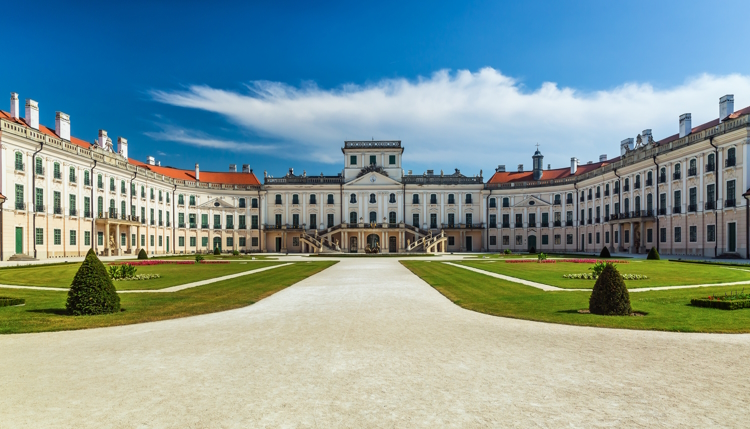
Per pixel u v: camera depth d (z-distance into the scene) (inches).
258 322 525.3
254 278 1051.3
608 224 2541.8
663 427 238.1
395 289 841.5
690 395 283.9
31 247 1815.9
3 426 241.8
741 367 339.9
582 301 655.8
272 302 684.7
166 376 325.4
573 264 1445.6
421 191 3272.6
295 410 262.1
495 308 608.1
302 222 3253.0
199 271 1256.2
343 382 310.2
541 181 3112.7
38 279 991.6
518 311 583.2
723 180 1710.1
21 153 1775.3
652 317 526.0
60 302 662.5
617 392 289.6
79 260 1732.3
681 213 1942.7
